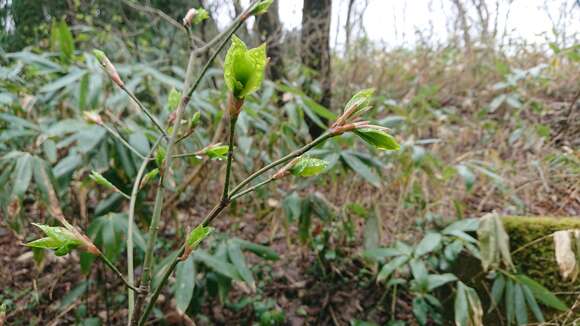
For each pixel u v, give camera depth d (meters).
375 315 0.74
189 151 0.67
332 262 0.80
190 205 0.80
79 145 0.55
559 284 0.59
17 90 0.72
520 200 0.86
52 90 0.65
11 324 0.67
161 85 0.93
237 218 0.90
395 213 0.83
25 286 0.75
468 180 0.69
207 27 1.50
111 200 0.59
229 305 0.73
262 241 0.89
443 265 0.67
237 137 0.75
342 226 0.81
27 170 0.52
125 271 0.74
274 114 0.85
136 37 1.50
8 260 0.83
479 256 0.59
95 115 0.32
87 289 0.65
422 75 1.52
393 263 0.59
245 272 0.55
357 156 0.67
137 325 0.26
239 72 0.18
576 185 0.86
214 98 0.82
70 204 0.68
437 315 0.67
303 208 0.68
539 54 1.54
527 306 0.61
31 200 0.83
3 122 0.66
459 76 1.55
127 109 0.79
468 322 0.53
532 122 1.25
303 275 0.83
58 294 0.73
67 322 0.68
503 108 1.35
